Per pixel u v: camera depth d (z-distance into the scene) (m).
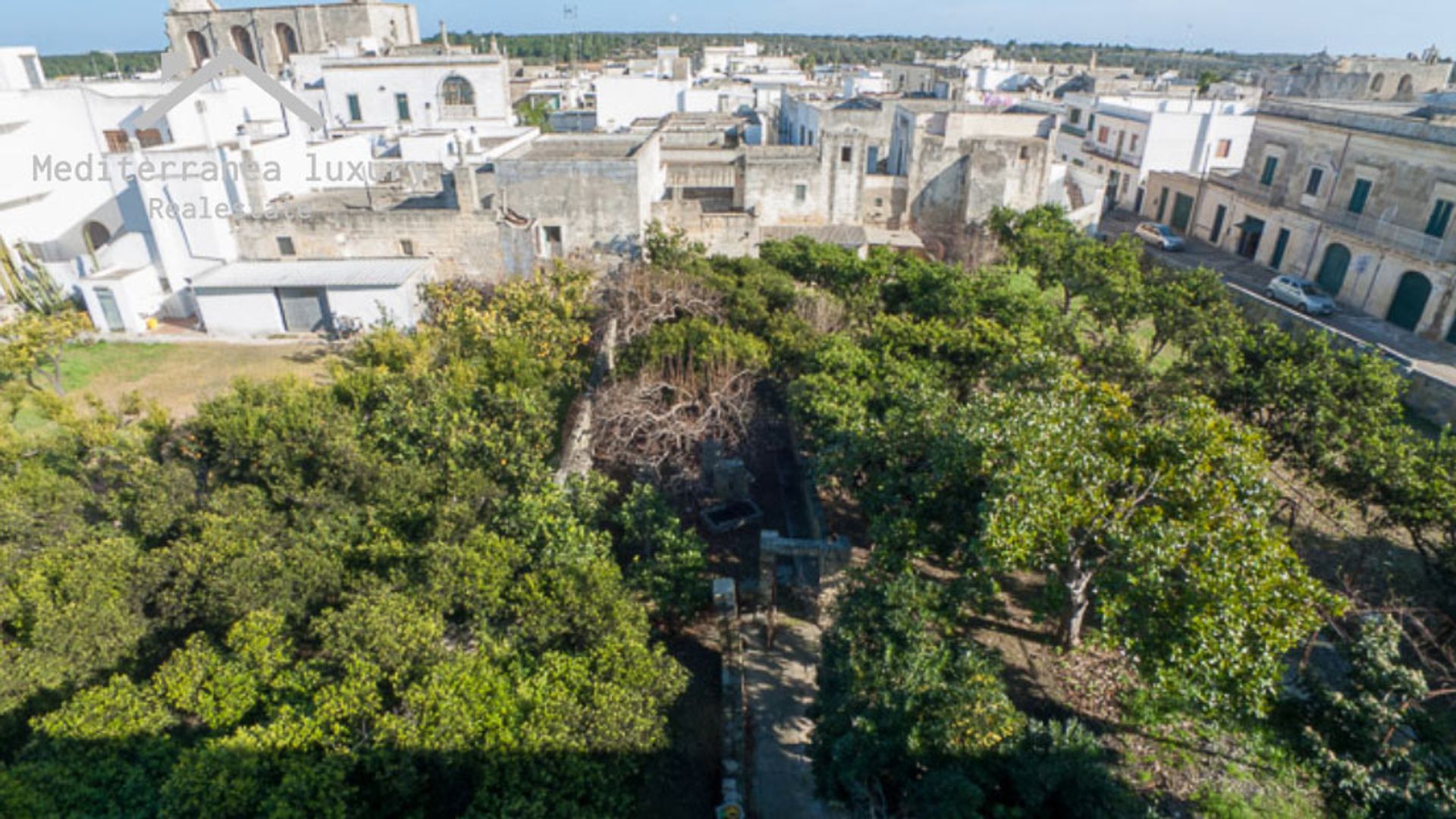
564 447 23.34
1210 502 13.57
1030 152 46.81
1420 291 35.75
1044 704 16.48
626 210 38.16
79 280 36.91
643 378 24.92
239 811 11.11
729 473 24.08
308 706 12.82
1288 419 20.45
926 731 12.34
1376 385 20.58
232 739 11.80
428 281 37.25
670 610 18.97
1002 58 128.88
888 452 17.73
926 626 14.53
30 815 11.09
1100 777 12.22
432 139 47.38
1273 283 40.75
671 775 15.59
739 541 22.69
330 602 16.42
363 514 19.09
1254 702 12.55
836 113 53.53
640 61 107.56
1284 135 44.47
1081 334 31.55
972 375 23.94
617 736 12.28
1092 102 65.44
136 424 25.02
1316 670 17.05
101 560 15.84
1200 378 21.97
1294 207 43.66
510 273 37.59
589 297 33.38
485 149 48.31
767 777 15.52
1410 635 16.58
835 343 23.92
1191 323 25.72
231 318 36.41
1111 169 61.94
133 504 18.86
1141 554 12.86
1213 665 12.31
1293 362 22.41
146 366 33.69
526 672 13.59
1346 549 21.31
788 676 18.02
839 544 18.80
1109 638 13.53
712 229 41.88
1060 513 13.79
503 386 23.38
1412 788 11.84
